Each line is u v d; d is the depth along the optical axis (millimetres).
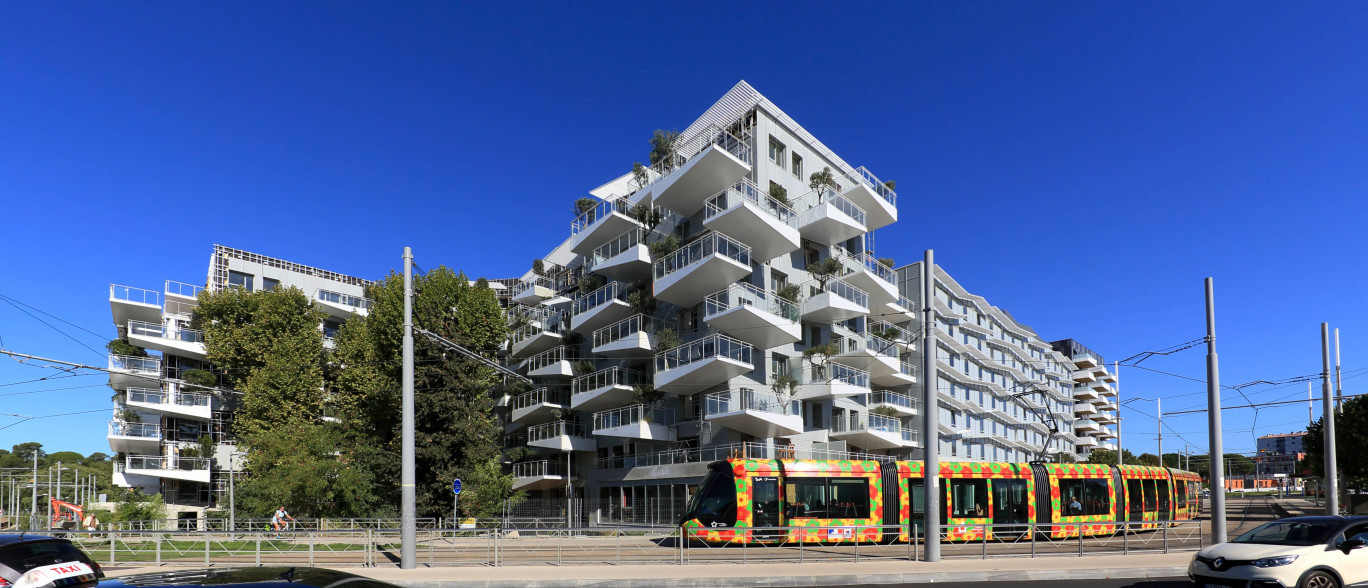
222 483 44062
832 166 45438
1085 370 106312
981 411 70438
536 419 49594
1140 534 27047
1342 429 37938
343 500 36062
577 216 47188
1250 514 48031
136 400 43562
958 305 71000
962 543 24812
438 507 37438
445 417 38781
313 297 54594
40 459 108562
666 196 39500
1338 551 12250
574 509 42562
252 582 4562
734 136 38938
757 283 39125
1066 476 27312
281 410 41062
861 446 44875
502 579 15969
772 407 36406
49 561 10930
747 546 22875
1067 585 15625
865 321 46812
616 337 41625
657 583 15953
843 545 23828
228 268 53125
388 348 43156
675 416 40562
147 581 4719
